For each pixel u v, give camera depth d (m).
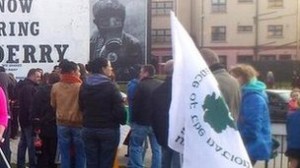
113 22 26.97
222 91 4.59
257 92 5.25
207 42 55.81
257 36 55.69
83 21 17.48
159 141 6.17
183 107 3.76
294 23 55.56
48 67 17.23
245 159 3.72
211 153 3.69
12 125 10.65
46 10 17.17
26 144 8.45
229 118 3.71
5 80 7.63
